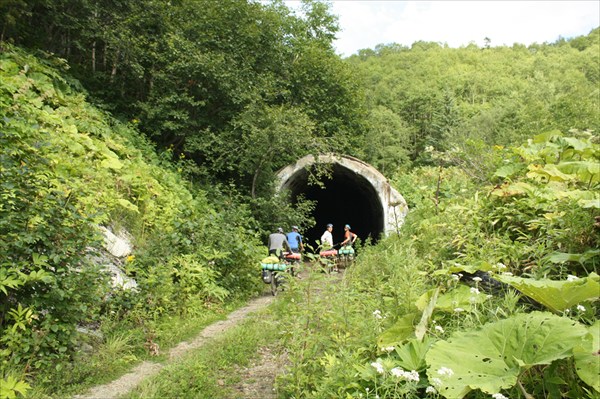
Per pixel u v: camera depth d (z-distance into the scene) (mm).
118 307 6152
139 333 5797
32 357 4410
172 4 15727
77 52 14672
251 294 9812
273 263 10016
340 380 3850
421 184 18625
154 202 9977
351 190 24750
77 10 13023
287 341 4797
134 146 12281
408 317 4406
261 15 16781
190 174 14477
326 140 17875
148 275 7047
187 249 8742
